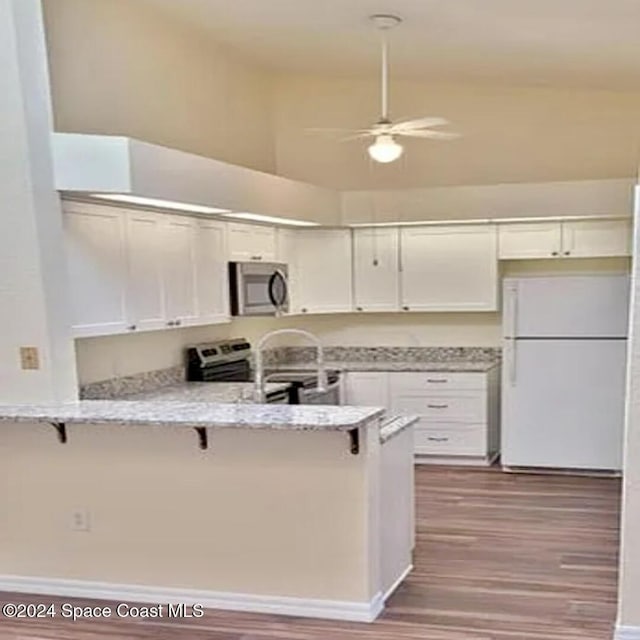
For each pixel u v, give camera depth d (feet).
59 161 12.19
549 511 16.56
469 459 20.83
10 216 12.09
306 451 11.59
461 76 20.03
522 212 19.89
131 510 12.44
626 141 20.68
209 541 12.17
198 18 16.07
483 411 20.57
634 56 16.03
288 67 21.01
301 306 21.71
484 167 21.65
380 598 11.89
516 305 19.53
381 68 19.61
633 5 12.18
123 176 12.13
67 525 12.73
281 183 17.63
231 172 15.31
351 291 21.72
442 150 21.86
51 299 12.30
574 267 21.53
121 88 15.20
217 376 18.39
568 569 13.29
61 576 12.87
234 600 12.12
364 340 23.16
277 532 11.87
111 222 13.55
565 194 19.61
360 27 15.46
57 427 12.41
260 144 21.65
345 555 11.59
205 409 12.05
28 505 12.87
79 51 14.05
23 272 12.23
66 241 12.56
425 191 20.34
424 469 20.48
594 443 19.40
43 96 12.10
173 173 13.33
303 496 11.69
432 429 20.97
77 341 14.49
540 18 13.42
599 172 20.94
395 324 22.91
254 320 21.43
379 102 22.02
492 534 15.17
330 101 22.31
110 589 12.64
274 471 11.77
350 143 22.30
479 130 21.59
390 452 12.37
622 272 21.06
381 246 21.49
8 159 11.93
